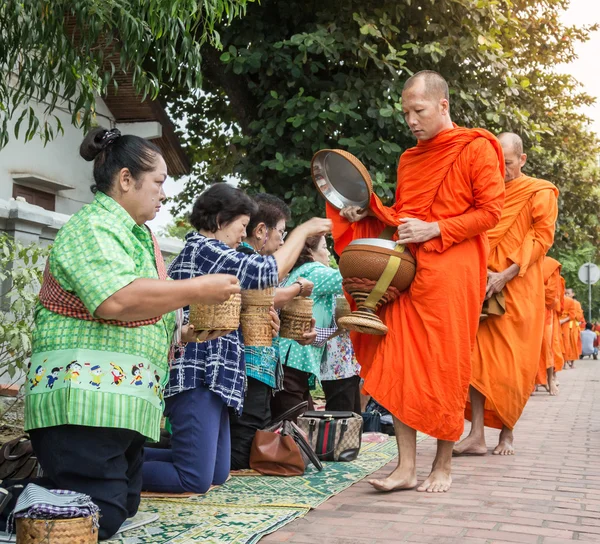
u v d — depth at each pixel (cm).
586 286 3434
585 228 1573
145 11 420
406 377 415
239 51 1026
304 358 525
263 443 459
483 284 434
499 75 1088
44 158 1087
